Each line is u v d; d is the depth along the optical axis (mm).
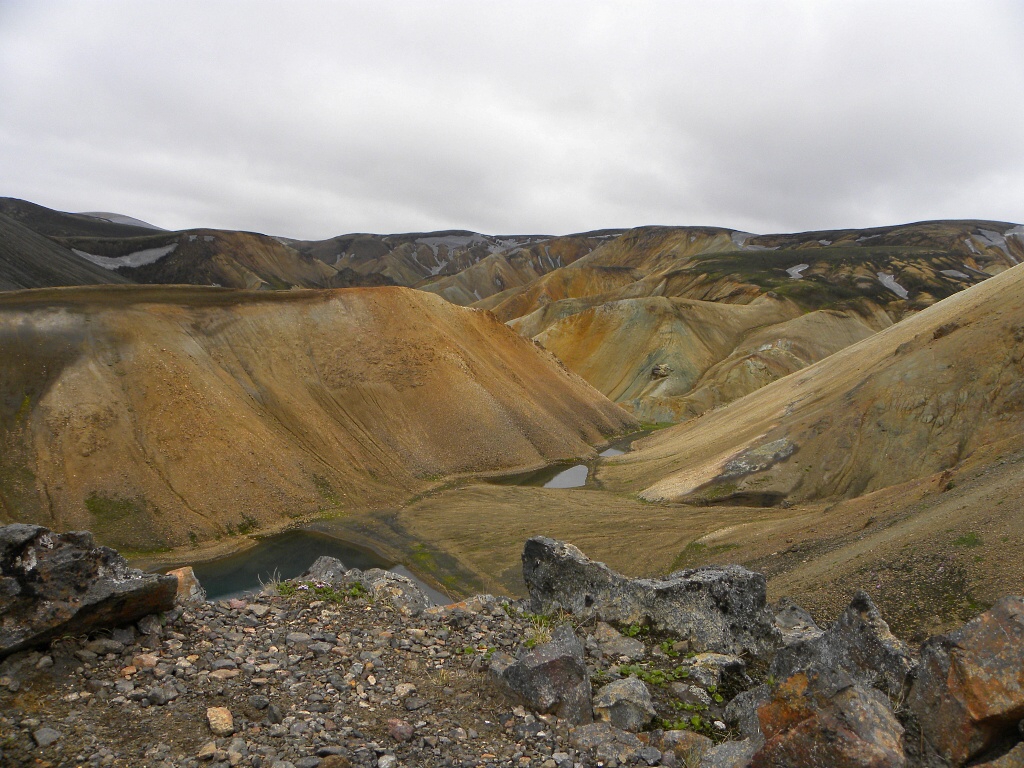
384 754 4711
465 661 6398
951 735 4441
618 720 5676
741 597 7801
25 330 37812
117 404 36625
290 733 4824
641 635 7773
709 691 6469
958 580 15102
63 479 32531
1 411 33719
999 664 4496
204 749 4480
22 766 4133
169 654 5742
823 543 23625
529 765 4801
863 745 4199
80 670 5270
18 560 5398
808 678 4652
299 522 37094
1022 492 17469
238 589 28422
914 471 36062
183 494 34781
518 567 30828
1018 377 36594
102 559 5941
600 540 32719
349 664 6066
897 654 5672
